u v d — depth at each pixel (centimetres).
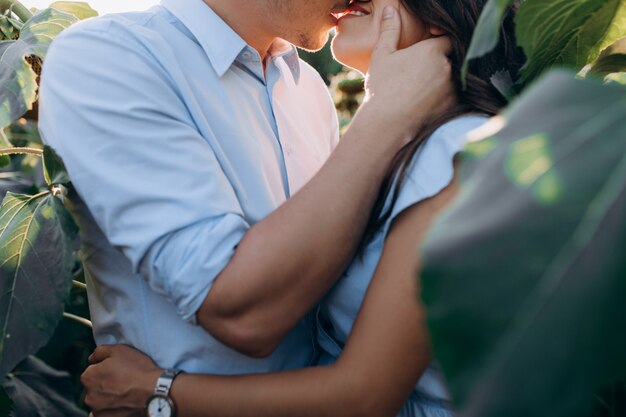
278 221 103
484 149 37
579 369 30
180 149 108
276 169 128
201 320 105
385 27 120
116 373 114
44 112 115
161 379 110
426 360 100
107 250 120
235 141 121
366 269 110
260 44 130
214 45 123
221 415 106
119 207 106
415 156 106
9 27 146
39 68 139
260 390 104
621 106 35
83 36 114
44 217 117
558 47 82
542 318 31
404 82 112
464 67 53
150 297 116
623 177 32
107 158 108
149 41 115
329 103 160
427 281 33
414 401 113
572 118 35
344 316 116
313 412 102
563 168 33
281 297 102
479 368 31
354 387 100
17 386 167
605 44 82
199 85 120
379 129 108
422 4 117
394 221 104
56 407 169
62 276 113
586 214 32
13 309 114
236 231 104
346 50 125
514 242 32
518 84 100
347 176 105
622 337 30
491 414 31
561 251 32
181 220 103
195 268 102
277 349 120
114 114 108
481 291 32
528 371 31
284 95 139
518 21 71
